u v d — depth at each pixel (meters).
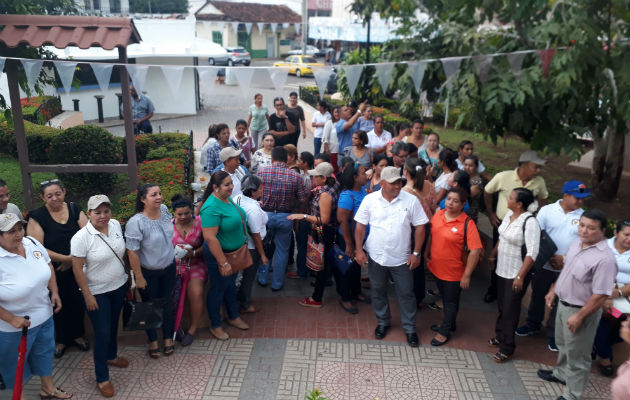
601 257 3.90
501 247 4.81
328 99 17.61
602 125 7.44
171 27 18.42
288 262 6.97
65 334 4.88
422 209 5.03
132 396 4.39
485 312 5.93
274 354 5.02
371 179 6.14
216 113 20.41
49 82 8.19
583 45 5.74
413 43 7.15
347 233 5.51
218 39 36.31
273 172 5.86
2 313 3.64
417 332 5.48
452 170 6.09
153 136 11.42
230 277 5.13
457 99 6.57
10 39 6.24
